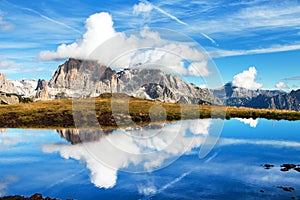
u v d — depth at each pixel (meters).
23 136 24.67
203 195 12.59
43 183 14.06
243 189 13.18
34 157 18.22
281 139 22.58
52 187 13.58
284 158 17.66
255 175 14.83
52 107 35.22
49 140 22.83
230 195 12.55
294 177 14.60
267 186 13.52
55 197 12.64
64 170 15.66
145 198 12.34
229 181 13.98
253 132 25.48
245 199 12.20
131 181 14.00
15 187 13.71
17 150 19.88
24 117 32.38
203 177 14.44
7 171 15.69
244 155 17.97
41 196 12.66
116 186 13.43
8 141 22.73
